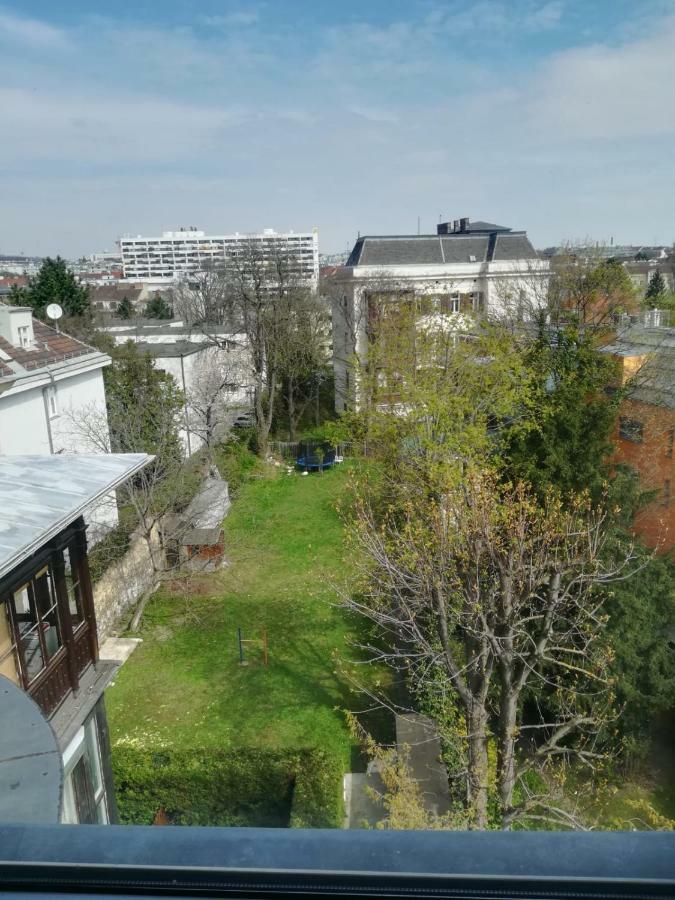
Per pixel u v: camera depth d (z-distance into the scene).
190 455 27.69
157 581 18.44
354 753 13.17
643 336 23.47
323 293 49.38
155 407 24.03
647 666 12.05
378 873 1.05
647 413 18.59
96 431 20.62
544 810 11.64
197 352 32.31
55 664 8.88
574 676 12.12
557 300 30.48
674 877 1.02
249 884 1.07
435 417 16.97
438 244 39.28
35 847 1.15
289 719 14.27
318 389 39.34
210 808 12.04
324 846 1.11
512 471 15.48
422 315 21.16
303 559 22.11
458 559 10.13
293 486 29.64
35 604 8.55
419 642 10.78
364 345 33.78
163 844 1.14
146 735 13.89
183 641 17.56
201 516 21.09
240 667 16.33
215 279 61.59
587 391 17.89
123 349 26.97
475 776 9.21
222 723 14.23
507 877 1.03
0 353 18.36
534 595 9.71
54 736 4.37
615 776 12.52
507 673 9.05
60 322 38.62
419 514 14.00
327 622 18.25
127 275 166.12
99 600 17.55
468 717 9.59
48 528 7.74
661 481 18.20
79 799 9.38
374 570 12.84
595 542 10.50
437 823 8.95
